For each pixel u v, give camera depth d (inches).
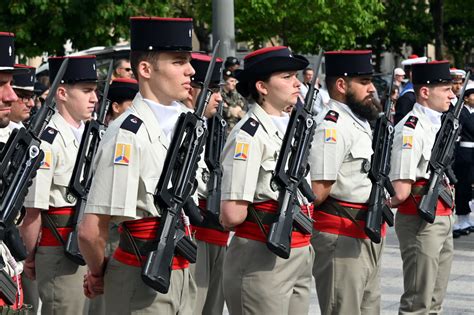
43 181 307.0
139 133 236.7
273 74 284.0
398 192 360.8
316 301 443.2
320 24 1166.3
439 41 1533.0
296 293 291.7
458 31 1684.3
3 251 238.2
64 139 313.9
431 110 379.2
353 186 319.6
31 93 324.8
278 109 287.9
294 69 285.7
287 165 283.6
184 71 243.8
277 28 1183.6
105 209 234.1
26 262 317.7
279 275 283.0
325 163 314.0
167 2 914.7
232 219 278.1
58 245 314.0
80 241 238.4
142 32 242.1
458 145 623.8
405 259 378.9
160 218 239.8
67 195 313.1
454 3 1646.2
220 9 620.1
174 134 239.5
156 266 236.1
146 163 237.5
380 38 1605.6
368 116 325.1
